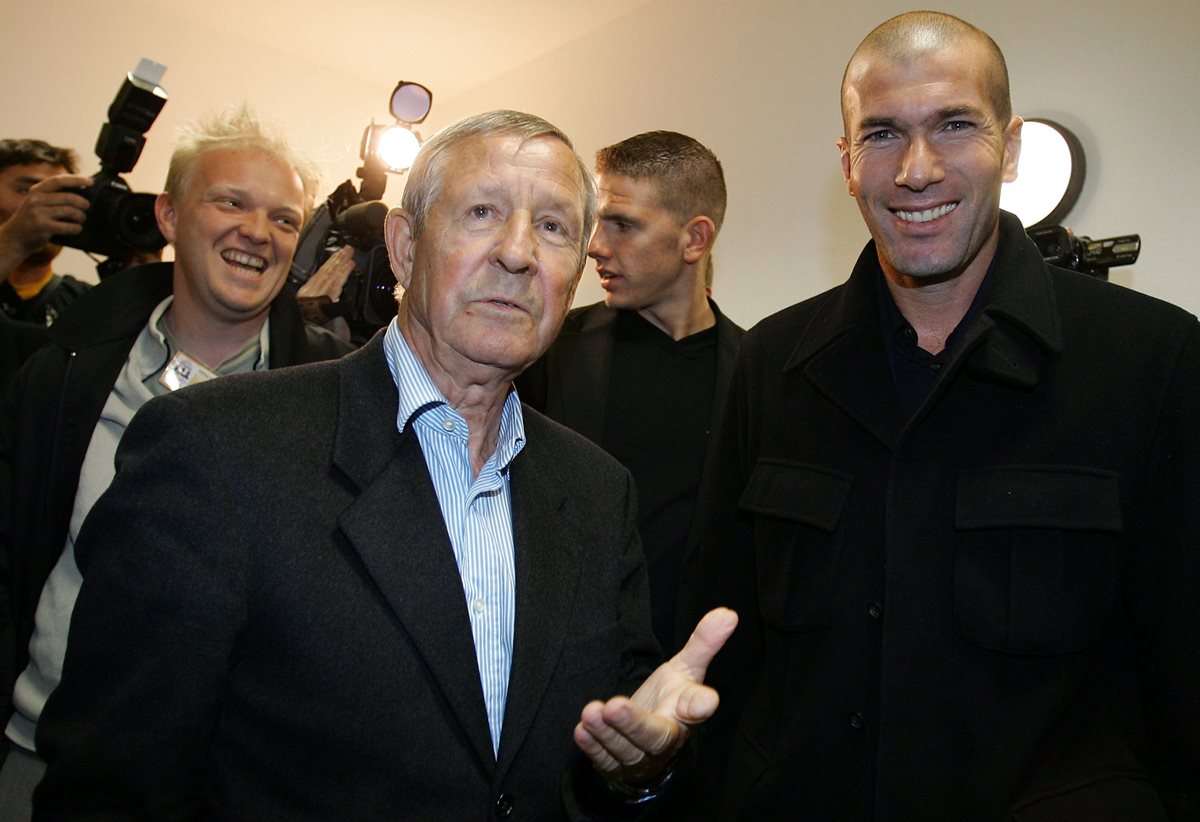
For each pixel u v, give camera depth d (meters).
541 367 1.88
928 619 1.01
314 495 0.84
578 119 3.66
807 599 1.10
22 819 1.09
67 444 1.21
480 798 0.83
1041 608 0.95
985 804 0.94
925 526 1.04
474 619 0.90
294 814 0.79
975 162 1.00
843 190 2.55
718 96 3.03
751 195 2.86
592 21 3.60
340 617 0.81
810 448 1.17
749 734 1.16
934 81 1.00
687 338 1.84
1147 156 1.92
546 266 0.95
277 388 0.91
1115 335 1.02
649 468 1.72
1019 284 1.05
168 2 3.74
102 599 0.79
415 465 0.90
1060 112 2.09
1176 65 1.90
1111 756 0.96
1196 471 0.93
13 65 3.44
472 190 0.93
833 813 1.04
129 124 1.59
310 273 1.95
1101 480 0.96
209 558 0.79
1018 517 0.97
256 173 1.30
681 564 1.64
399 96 2.49
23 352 1.63
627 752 0.79
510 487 1.01
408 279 1.01
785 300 2.70
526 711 0.87
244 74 4.01
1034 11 2.17
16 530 1.20
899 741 0.99
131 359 1.29
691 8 3.20
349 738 0.79
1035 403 1.02
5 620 1.19
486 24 3.71
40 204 1.51
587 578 1.01
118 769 0.75
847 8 2.62
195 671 0.77
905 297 1.12
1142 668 1.00
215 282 1.28
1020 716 0.95
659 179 1.75
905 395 1.13
